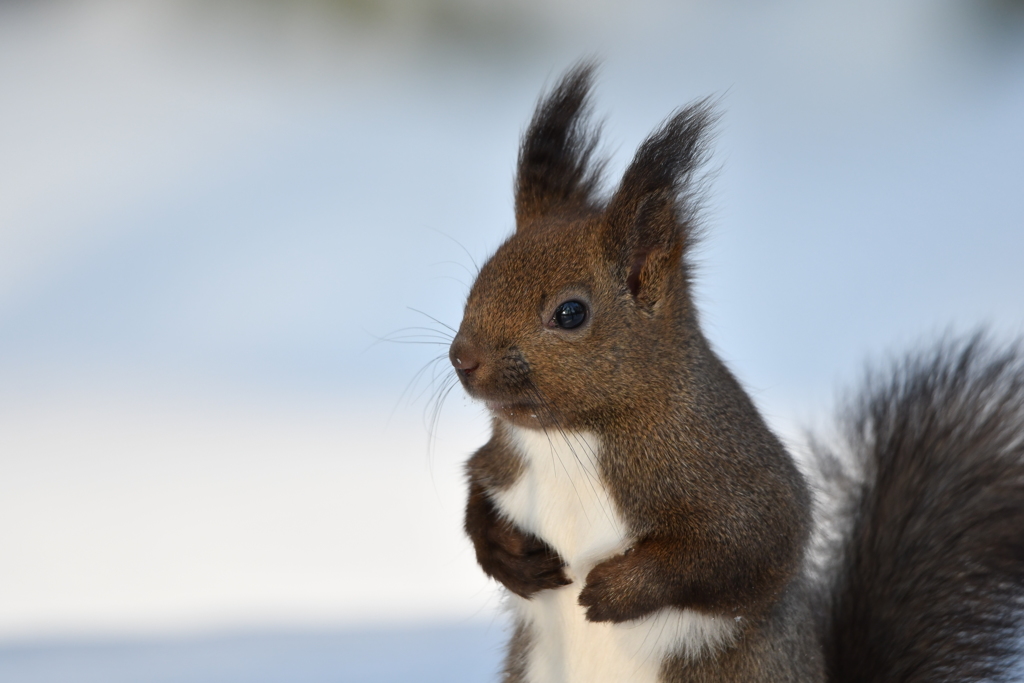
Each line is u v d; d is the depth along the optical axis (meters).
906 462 3.19
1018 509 3.18
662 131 3.13
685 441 3.13
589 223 3.14
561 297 3.13
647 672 3.13
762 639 3.13
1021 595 3.17
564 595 3.14
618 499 3.13
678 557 3.12
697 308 3.15
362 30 8.34
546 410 3.13
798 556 3.14
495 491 3.14
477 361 3.12
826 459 3.20
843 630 3.18
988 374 3.20
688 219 3.13
